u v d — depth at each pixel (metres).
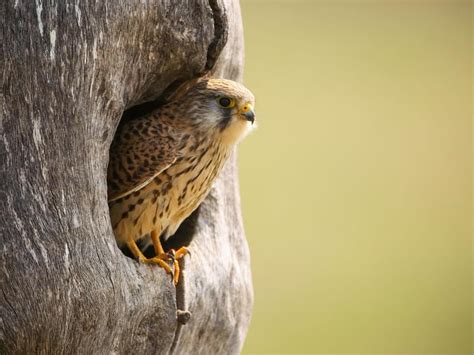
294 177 33.94
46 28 8.66
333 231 31.83
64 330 8.63
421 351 25.70
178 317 10.27
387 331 26.86
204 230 11.47
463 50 40.91
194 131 10.46
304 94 37.34
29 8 8.58
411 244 31.78
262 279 29.36
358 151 35.56
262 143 36.19
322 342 25.95
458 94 38.81
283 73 39.09
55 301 8.51
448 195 33.81
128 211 10.18
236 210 12.22
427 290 29.39
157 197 10.26
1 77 8.50
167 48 9.77
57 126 8.73
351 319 27.64
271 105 37.78
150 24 9.50
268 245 30.70
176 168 10.31
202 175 10.60
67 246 8.67
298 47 39.88
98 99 9.08
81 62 8.84
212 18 10.00
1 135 8.52
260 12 42.81
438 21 42.47
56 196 8.69
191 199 10.64
